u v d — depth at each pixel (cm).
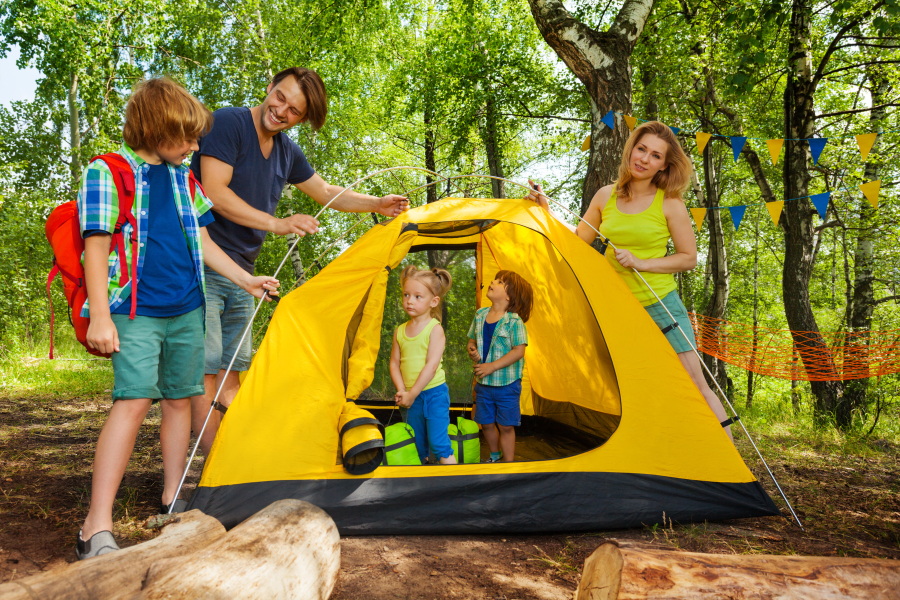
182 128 207
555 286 382
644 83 1022
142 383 201
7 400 541
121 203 204
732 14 627
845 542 246
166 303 212
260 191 289
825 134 992
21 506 249
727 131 1070
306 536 171
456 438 310
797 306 683
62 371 708
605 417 332
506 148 1362
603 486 258
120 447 198
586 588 163
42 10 969
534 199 319
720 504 264
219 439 239
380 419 438
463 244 457
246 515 228
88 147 1130
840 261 1722
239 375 314
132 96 206
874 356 574
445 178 331
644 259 308
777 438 520
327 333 270
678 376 279
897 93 873
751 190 1459
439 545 235
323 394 256
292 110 271
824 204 418
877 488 344
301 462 242
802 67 700
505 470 256
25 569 186
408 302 304
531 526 249
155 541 163
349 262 286
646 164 302
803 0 679
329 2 1116
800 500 308
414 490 248
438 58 1251
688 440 270
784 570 156
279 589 148
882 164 853
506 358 334
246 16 1241
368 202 331
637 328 287
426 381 293
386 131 1617
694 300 1662
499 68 1202
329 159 1398
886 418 685
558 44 549
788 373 591
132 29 1105
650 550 159
